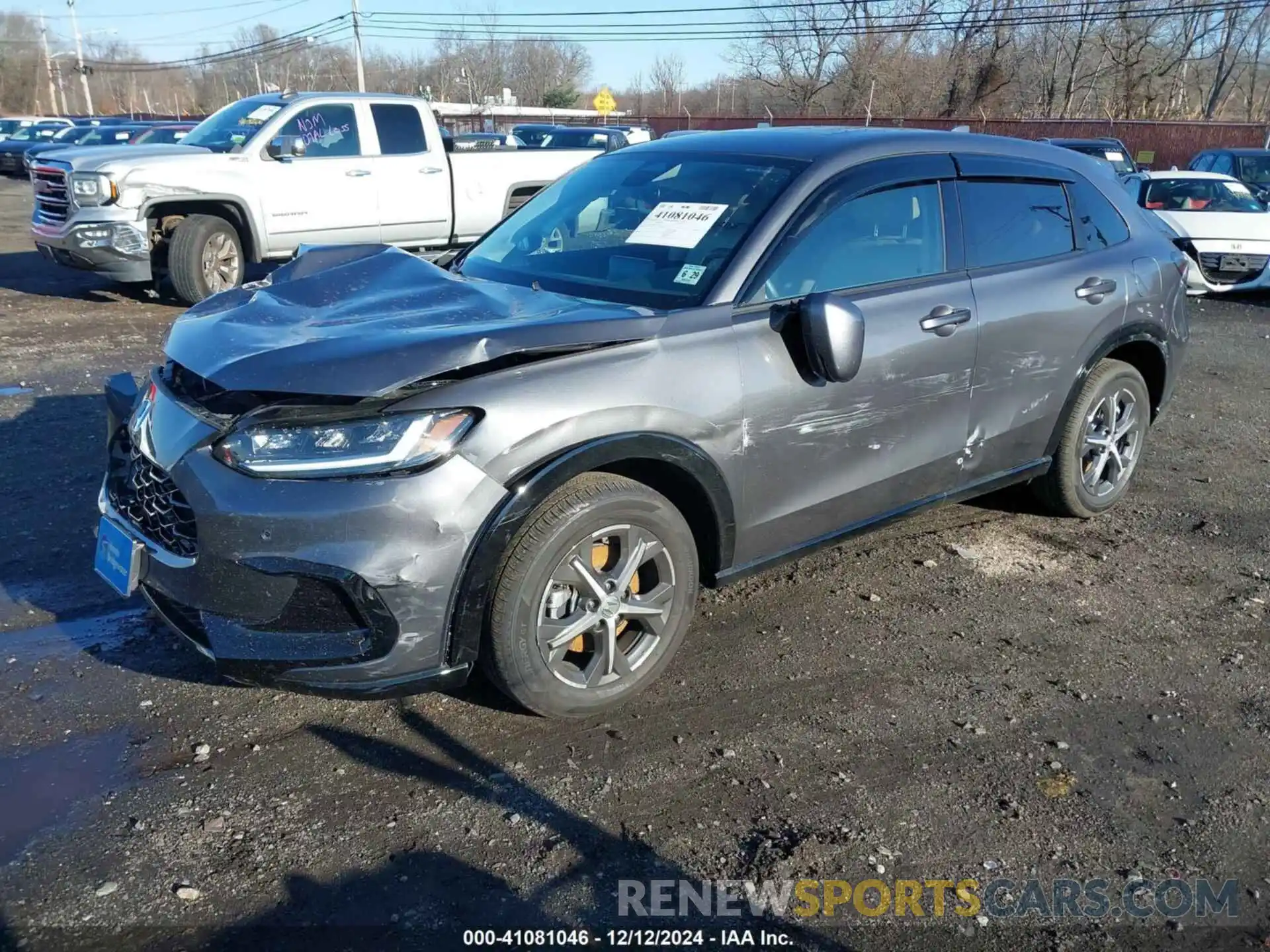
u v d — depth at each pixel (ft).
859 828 9.09
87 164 29.84
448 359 8.93
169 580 9.37
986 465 13.82
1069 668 11.93
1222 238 39.63
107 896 8.05
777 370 10.84
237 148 31.55
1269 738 10.64
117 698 10.69
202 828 8.82
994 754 10.21
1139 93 151.53
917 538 15.52
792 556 11.91
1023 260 13.83
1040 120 119.34
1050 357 13.99
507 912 8.05
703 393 10.26
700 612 13.03
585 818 9.12
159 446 9.39
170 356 9.98
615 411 9.63
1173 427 22.00
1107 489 16.22
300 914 7.95
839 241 11.79
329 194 32.71
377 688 9.06
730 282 10.84
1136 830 9.17
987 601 13.52
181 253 30.66
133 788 9.30
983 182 13.53
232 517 8.72
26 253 44.47
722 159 12.70
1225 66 155.33
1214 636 12.79
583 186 13.76
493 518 9.04
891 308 11.91
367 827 8.91
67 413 20.16
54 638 11.82
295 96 33.01
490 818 9.07
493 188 36.40
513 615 9.48
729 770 9.83
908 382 12.10
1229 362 28.68
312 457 8.67
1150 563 14.90
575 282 11.84
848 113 145.18
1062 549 15.26
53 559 13.76
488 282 12.14
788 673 11.60
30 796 9.14
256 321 10.01
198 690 10.89
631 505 10.00
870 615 13.03
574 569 9.81
